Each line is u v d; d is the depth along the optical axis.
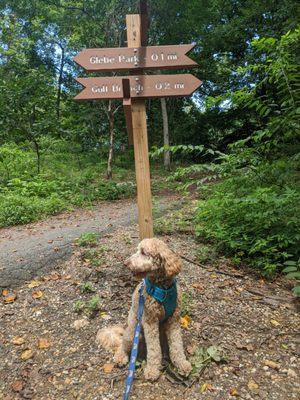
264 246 1.99
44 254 2.29
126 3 6.43
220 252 2.16
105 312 1.57
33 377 1.21
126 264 1.12
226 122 8.66
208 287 1.75
